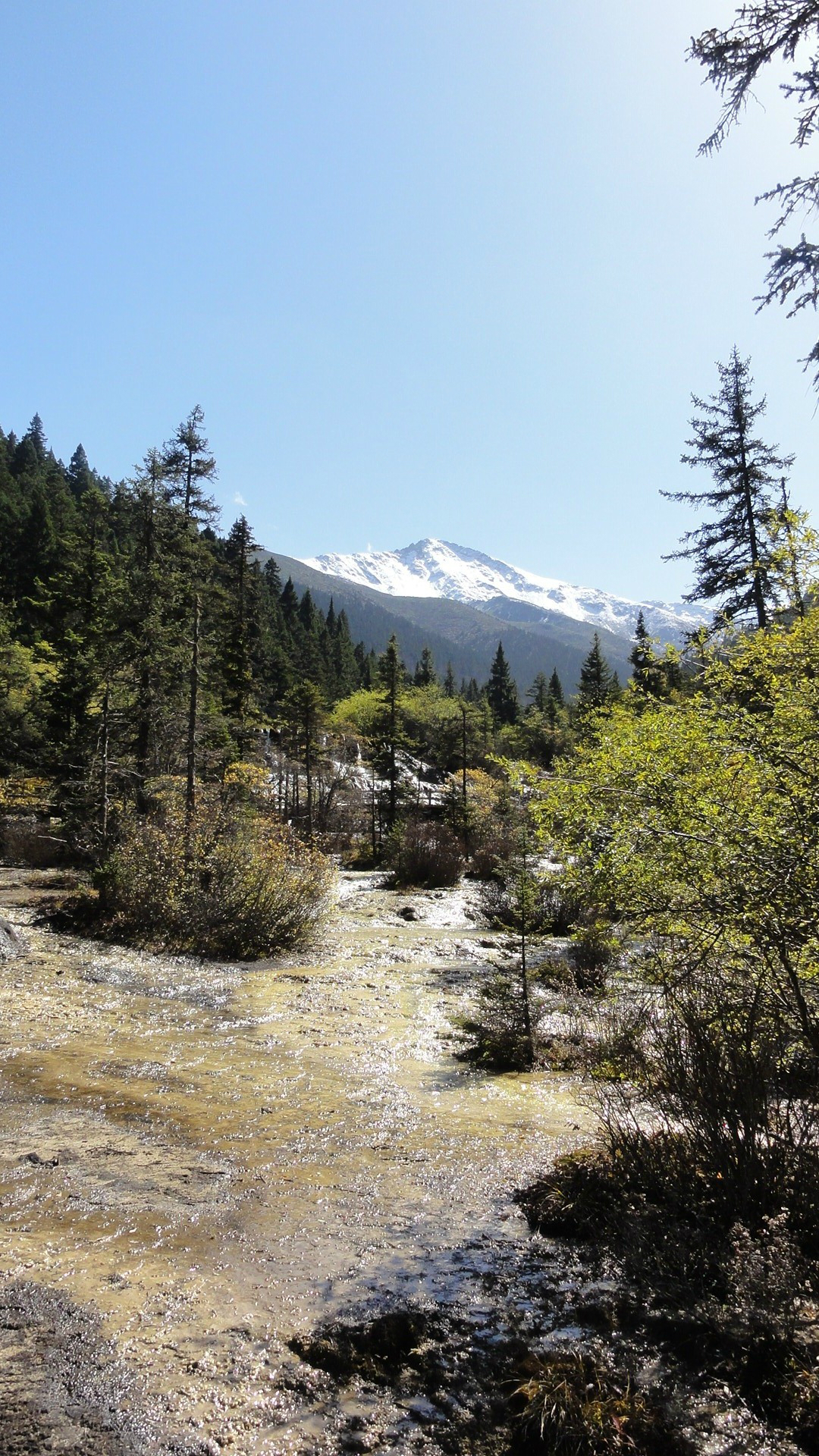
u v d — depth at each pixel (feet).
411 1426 9.37
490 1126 20.03
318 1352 10.71
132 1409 9.53
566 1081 23.75
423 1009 33.37
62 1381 10.03
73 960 40.06
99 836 55.11
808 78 14.33
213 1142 18.70
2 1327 11.16
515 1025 27.35
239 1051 26.55
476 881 83.82
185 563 80.02
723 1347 10.65
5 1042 26.17
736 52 14.51
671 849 16.81
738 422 59.52
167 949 44.29
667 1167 14.58
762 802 16.49
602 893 18.97
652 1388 9.89
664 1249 12.66
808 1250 12.08
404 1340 11.04
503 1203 15.71
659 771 17.85
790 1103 13.78
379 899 70.69
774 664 18.52
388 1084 23.49
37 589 180.14
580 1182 15.46
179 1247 13.71
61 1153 17.67
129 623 72.64
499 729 199.52
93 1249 13.55
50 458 368.68
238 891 47.11
